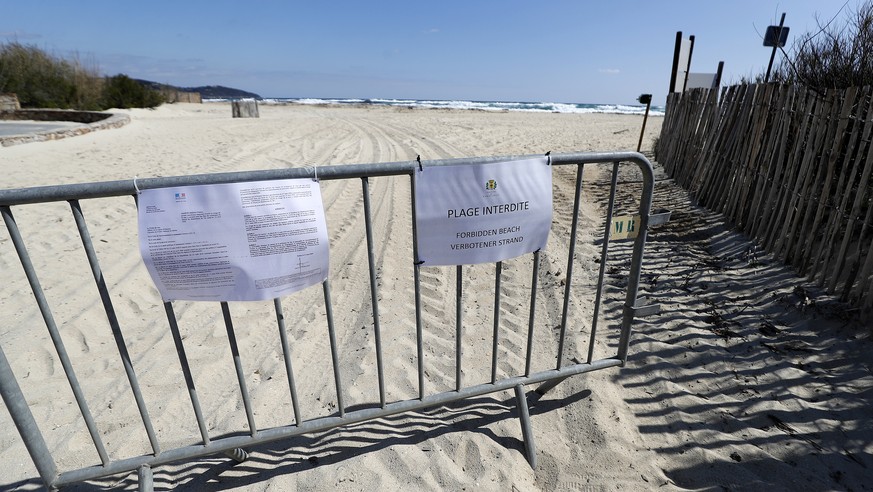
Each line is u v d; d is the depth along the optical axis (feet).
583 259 15.67
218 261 6.24
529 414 8.64
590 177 27.73
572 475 7.38
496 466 7.48
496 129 58.80
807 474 7.06
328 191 24.70
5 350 10.66
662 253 15.46
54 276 14.37
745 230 15.34
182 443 8.04
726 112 18.79
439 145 42.14
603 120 83.66
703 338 10.48
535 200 7.48
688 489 7.02
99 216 19.81
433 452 7.76
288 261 6.49
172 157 32.71
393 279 14.58
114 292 13.48
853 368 9.06
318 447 7.98
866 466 7.15
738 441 7.75
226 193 6.07
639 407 8.69
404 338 11.12
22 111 62.90
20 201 5.51
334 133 50.44
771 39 21.94
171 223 6.02
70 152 33.81
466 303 13.02
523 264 15.51
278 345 11.08
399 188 25.08
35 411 8.84
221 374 10.00
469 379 9.56
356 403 8.88
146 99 89.92
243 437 7.06
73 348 10.88
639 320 11.54
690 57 31.78
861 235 9.98
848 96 10.34
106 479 7.52
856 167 10.13
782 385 8.90
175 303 13.05
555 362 10.09
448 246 7.18
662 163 29.27
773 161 14.16
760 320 10.93
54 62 74.95
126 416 8.72
